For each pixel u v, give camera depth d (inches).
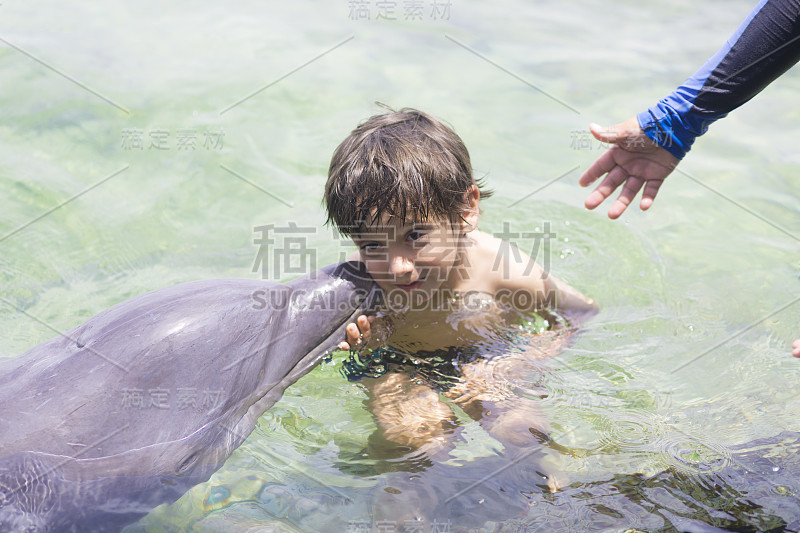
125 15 250.4
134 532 89.9
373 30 248.4
